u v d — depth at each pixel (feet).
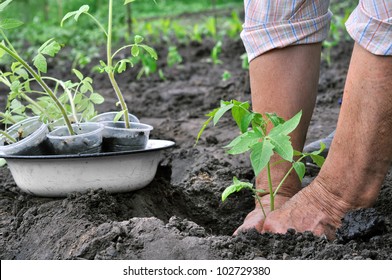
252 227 8.63
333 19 28.37
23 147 9.19
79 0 36.45
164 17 42.22
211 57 26.27
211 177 11.82
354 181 8.34
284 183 9.46
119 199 9.40
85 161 9.01
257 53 9.31
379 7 7.61
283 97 9.27
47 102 9.90
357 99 7.97
